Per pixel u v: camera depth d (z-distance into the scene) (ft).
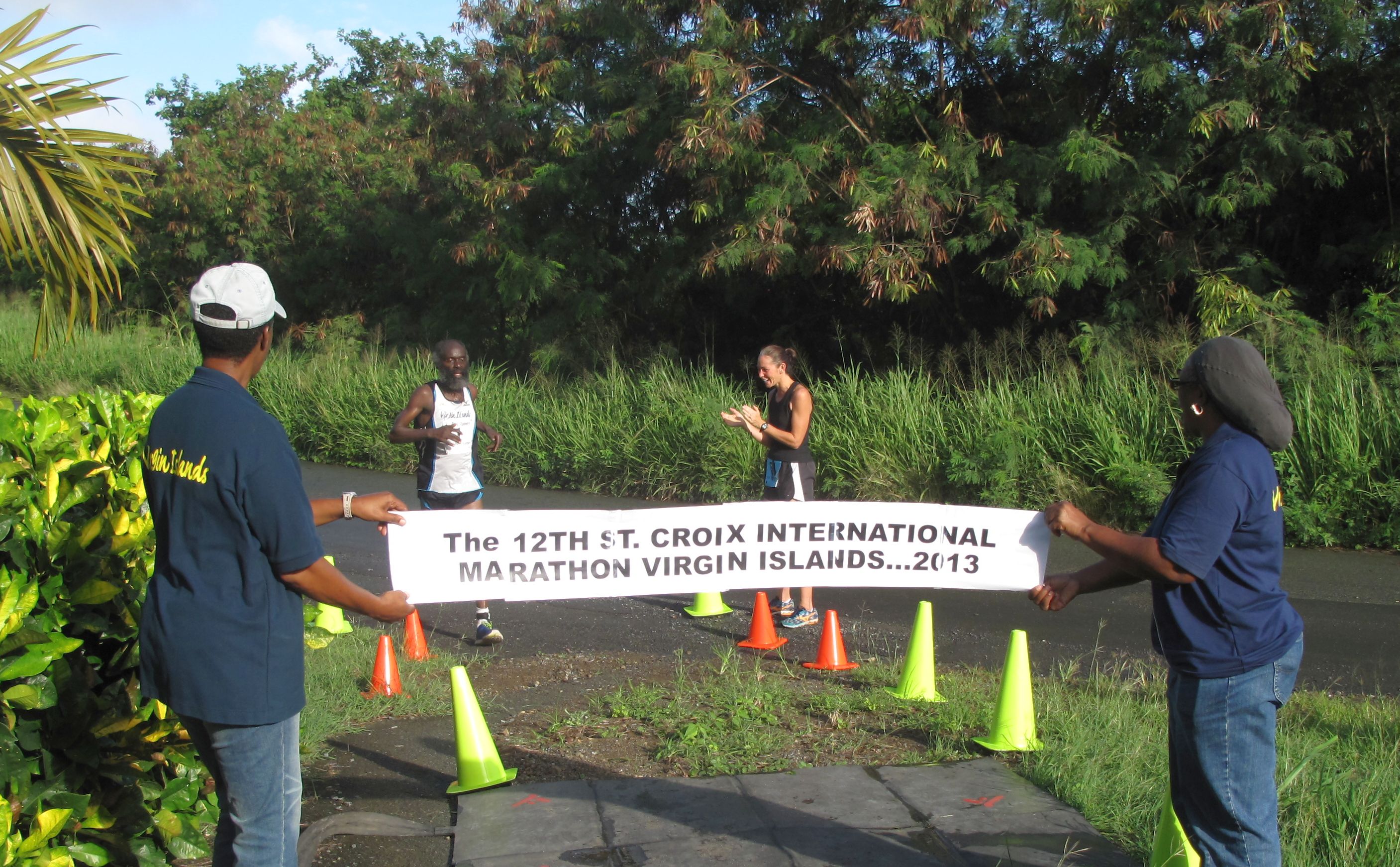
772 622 21.91
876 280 44.27
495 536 13.33
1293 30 41.55
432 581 13.32
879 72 48.55
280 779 8.96
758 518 13.96
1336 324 40.73
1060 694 17.48
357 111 103.40
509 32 58.85
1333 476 31.78
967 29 44.60
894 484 37.37
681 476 41.52
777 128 50.16
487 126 57.98
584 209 59.36
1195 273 45.14
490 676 19.70
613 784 14.06
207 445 8.58
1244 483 9.02
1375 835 11.48
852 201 44.45
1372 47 45.52
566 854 12.09
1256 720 9.13
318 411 55.16
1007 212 44.04
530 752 15.48
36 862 10.01
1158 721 15.99
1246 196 43.73
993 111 50.78
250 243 89.76
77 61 14.06
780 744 15.62
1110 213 44.98
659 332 63.05
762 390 46.50
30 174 14.05
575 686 18.98
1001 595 26.63
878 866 11.71
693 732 15.69
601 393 46.93
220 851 9.02
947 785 13.92
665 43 52.11
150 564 11.89
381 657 18.38
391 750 15.94
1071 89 48.57
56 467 11.43
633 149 54.49
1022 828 12.59
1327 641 22.17
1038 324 50.47
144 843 11.62
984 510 13.78
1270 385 9.33
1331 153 43.06
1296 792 12.57
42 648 10.16
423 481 22.71
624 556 13.76
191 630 8.55
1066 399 37.40
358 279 87.56
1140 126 49.01
